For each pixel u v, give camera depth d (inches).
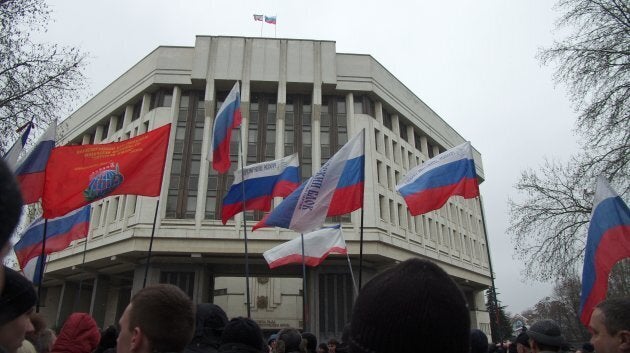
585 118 566.3
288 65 1437.0
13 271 81.6
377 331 50.3
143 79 1434.5
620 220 256.2
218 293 1480.1
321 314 1235.2
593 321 118.3
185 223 1236.5
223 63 1412.4
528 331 160.9
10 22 498.9
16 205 35.6
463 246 1831.9
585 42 566.6
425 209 398.0
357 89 1460.4
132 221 1243.2
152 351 86.6
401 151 1582.2
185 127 1374.3
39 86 538.9
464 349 51.9
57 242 423.8
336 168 390.3
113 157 345.4
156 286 94.0
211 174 1321.4
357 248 1248.2
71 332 135.2
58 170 338.3
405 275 53.4
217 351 128.7
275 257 544.7
